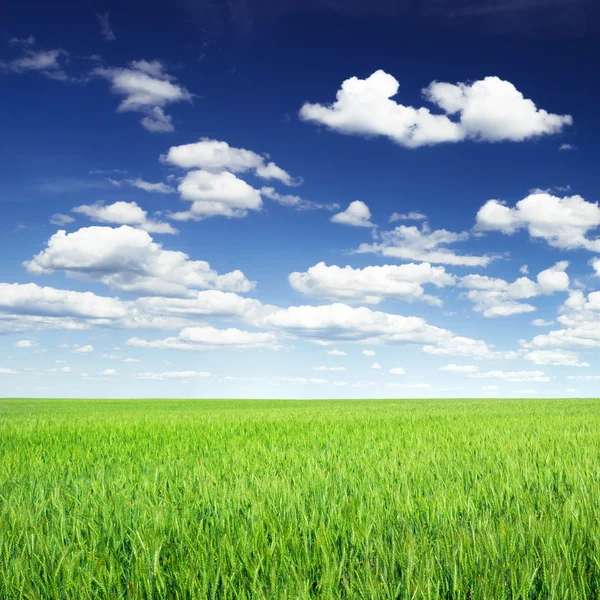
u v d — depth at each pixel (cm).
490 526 396
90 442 1063
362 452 837
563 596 301
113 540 391
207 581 317
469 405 2850
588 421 1493
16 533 409
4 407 3112
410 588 302
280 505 462
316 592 315
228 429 1296
